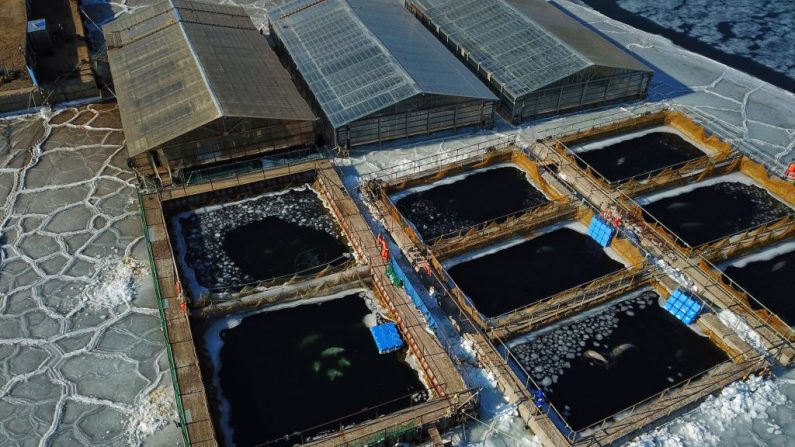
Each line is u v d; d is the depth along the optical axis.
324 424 23.88
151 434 23.39
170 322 26.19
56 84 41.66
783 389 25.17
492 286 29.80
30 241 31.92
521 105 40.38
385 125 37.66
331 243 32.16
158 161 34.69
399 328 27.09
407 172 36.53
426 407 23.25
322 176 35.19
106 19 52.97
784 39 55.44
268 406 24.55
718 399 24.64
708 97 45.47
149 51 41.34
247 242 32.06
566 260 31.28
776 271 30.81
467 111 39.28
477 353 25.84
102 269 30.36
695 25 57.75
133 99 36.81
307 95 41.78
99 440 23.20
